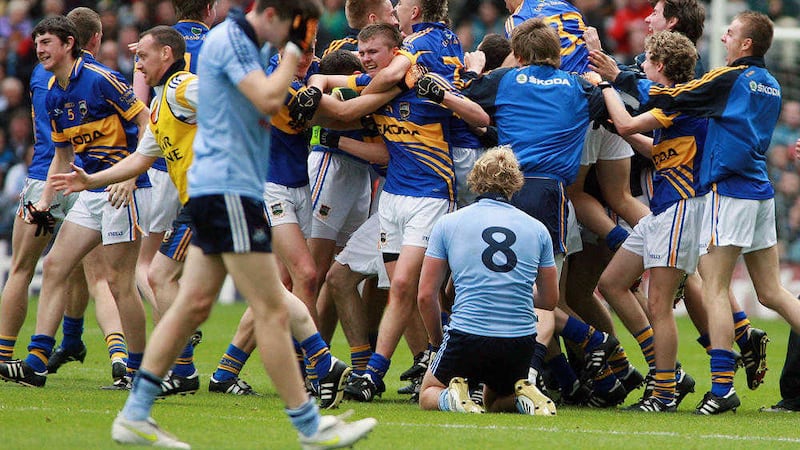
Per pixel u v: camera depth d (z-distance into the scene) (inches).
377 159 1225.4
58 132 1194.6
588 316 1307.8
